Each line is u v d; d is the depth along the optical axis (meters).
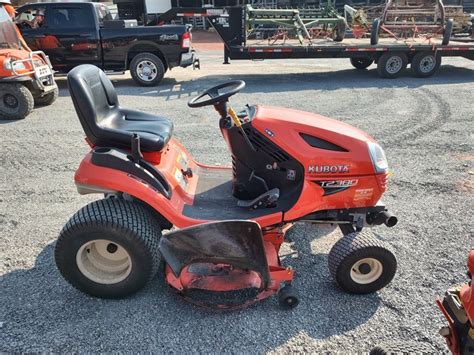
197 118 6.63
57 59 8.98
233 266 2.54
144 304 2.61
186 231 2.32
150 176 2.57
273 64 12.63
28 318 2.47
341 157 2.67
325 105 7.31
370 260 2.59
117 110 3.26
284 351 2.25
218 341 2.32
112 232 2.43
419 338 2.34
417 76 10.17
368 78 10.09
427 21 11.48
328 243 3.30
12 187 4.28
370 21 12.12
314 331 2.39
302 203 2.67
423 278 2.85
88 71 2.88
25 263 3.02
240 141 2.79
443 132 5.87
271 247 2.76
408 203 3.93
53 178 4.50
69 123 6.46
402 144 5.42
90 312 2.53
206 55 14.62
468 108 7.07
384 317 2.50
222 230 2.30
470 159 4.94
